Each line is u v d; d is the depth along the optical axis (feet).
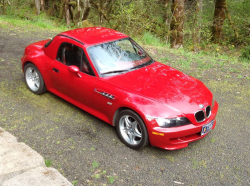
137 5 46.03
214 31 53.16
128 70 15.23
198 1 45.52
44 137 14.14
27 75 18.95
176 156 13.25
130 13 43.27
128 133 13.62
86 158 12.69
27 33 34.78
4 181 9.73
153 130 12.23
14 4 57.93
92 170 11.89
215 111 14.25
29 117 15.98
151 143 12.72
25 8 57.82
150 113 12.30
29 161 10.96
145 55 17.26
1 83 20.11
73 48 15.88
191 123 12.67
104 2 56.24
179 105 12.70
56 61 16.79
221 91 20.83
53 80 17.12
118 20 48.21
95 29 18.11
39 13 56.75
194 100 13.24
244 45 52.54
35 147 13.25
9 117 15.81
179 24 43.19
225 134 15.23
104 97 14.06
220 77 23.54
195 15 45.78
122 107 13.50
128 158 12.91
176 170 12.24
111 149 13.52
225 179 11.73
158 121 12.18
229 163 12.80
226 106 18.49
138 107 12.51
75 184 10.97
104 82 14.19
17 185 9.48
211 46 50.42
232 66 26.50
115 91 13.60
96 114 15.29
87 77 14.88
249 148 13.98
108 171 11.90
